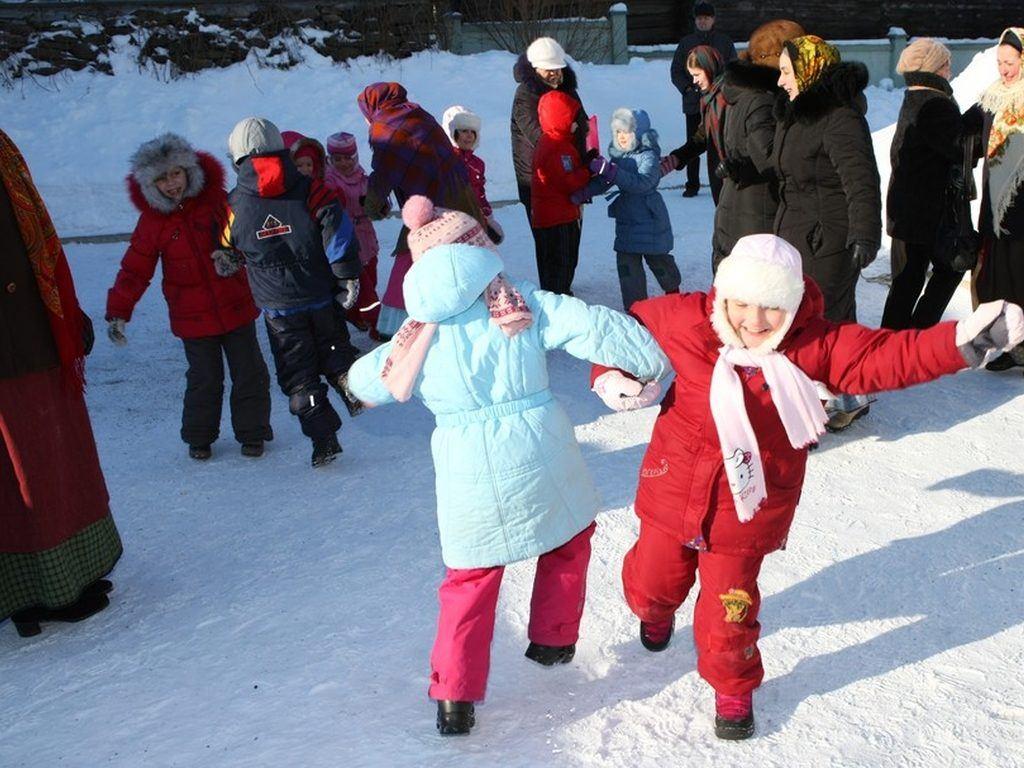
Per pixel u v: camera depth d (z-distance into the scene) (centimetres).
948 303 627
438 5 1644
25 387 393
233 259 529
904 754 298
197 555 457
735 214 558
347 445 573
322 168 691
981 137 575
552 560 336
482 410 312
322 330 530
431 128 604
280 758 308
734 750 303
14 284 387
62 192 1252
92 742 326
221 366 562
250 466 555
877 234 484
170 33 1506
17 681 369
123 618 409
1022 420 527
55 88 1439
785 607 377
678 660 350
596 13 1725
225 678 356
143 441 603
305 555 446
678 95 1636
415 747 310
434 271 304
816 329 298
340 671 355
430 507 482
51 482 398
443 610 320
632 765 298
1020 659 339
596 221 1082
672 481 311
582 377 642
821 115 487
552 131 689
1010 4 1927
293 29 1563
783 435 302
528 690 338
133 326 811
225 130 1418
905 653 347
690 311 312
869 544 417
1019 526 424
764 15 1822
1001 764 292
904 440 513
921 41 551
